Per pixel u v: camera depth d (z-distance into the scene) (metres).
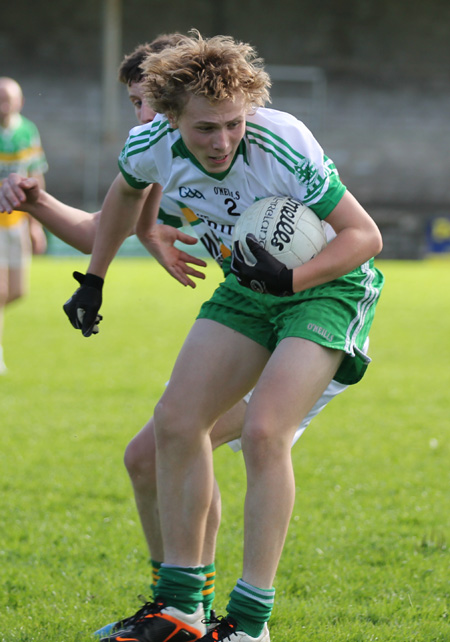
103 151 105.44
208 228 11.65
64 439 21.27
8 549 14.05
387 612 11.63
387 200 110.81
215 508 10.81
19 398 25.77
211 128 9.31
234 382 10.18
